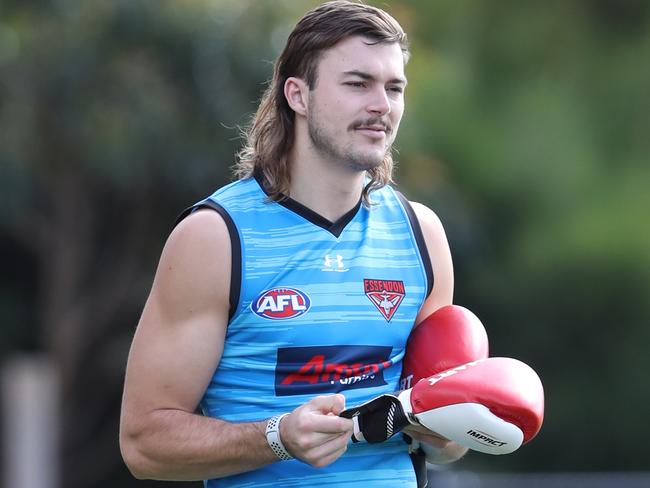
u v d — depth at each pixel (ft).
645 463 130.31
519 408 32.73
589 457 130.41
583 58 129.70
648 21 129.59
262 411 33.65
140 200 117.39
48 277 122.11
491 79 128.47
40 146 108.37
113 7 100.58
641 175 125.90
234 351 33.83
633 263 124.47
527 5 129.08
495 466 127.75
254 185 34.81
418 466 36.29
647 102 127.75
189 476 33.58
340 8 34.27
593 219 124.77
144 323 34.01
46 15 102.58
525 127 125.59
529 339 130.11
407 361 36.11
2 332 128.06
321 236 34.35
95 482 129.90
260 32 103.45
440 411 33.14
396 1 122.21
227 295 33.35
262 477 34.01
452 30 128.16
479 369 33.68
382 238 35.47
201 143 101.76
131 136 99.71
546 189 124.98
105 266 122.21
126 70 100.78
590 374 130.41
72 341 120.06
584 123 126.72
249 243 33.73
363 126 33.60
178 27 101.45
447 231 110.73
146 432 33.30
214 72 103.30
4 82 102.17
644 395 129.08
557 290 127.13
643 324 128.26
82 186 115.03
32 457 70.59
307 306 33.65
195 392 33.55
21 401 71.10
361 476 34.17
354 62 33.50
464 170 124.67
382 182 36.11
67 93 100.53
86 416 126.82
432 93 120.57
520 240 126.41
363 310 34.30
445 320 36.22
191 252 33.40
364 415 33.37
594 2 129.70
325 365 33.71
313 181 34.55
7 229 118.83
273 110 35.47
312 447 31.40
